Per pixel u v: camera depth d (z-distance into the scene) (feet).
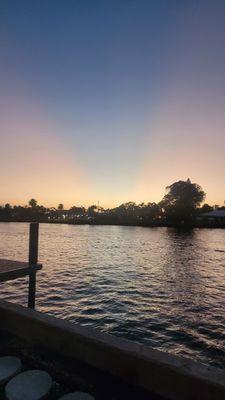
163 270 93.61
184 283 73.46
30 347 12.86
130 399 9.92
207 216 453.99
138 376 9.99
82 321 43.06
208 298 58.65
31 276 29.71
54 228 464.24
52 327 12.32
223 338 37.50
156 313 47.65
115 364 10.55
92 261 111.96
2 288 59.77
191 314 47.55
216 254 142.31
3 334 13.91
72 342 11.68
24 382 10.88
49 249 157.58
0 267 26.94
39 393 10.35
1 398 10.39
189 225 460.14
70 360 11.68
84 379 10.96
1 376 11.18
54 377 11.24
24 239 217.56
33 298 29.76
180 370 9.18
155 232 352.90
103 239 238.68
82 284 68.49
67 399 10.03
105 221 589.73
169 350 33.94
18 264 28.45
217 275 86.17
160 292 63.05
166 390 9.41
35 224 28.53
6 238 225.76
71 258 120.26
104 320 43.60
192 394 8.91
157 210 549.95
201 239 240.94
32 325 12.93
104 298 56.18
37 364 11.98
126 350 10.34
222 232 351.87
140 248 168.25
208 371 9.04
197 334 38.78
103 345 10.87
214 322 43.73
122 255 134.10
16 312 13.61
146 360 9.86
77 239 237.25
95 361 11.03
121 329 40.19
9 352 12.82
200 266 103.81
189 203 501.15
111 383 10.53
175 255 136.87
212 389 8.56
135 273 86.69
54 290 61.52
